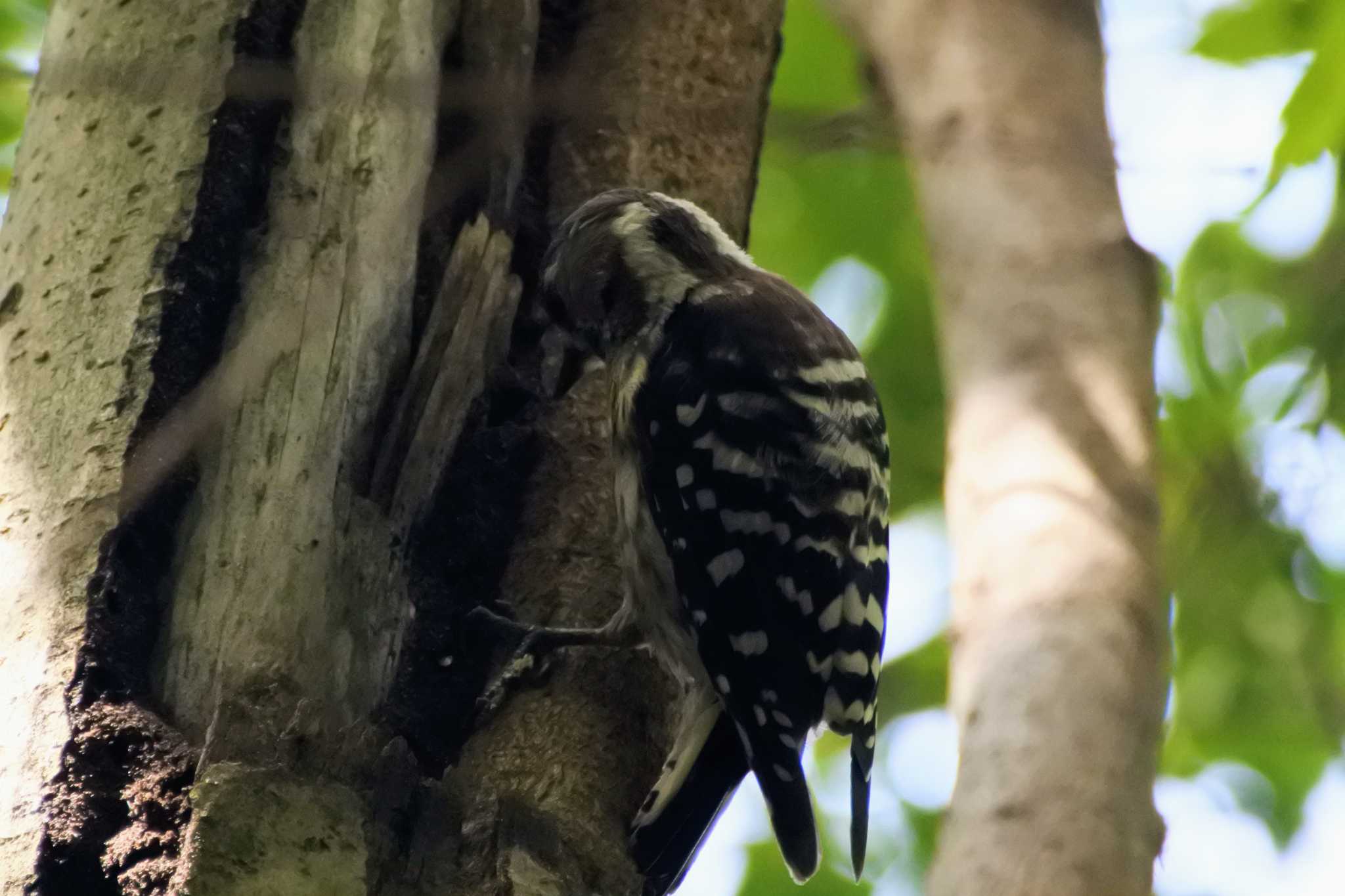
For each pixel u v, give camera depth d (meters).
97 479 6.17
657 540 7.65
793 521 7.59
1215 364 10.27
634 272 8.15
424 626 6.92
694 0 9.12
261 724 5.68
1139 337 4.73
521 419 7.80
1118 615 3.95
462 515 7.31
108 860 5.41
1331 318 9.63
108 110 7.01
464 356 7.05
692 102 8.94
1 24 10.47
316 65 7.15
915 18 5.46
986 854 3.51
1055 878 3.42
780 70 10.78
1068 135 5.11
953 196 5.08
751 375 7.85
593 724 6.91
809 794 7.14
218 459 6.36
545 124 8.69
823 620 7.52
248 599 6.09
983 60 5.26
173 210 6.71
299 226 6.85
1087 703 3.74
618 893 6.22
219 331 6.61
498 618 7.02
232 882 5.28
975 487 4.46
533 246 8.33
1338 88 8.95
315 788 5.56
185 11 7.14
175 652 6.00
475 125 7.73
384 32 7.30
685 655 7.59
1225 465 9.59
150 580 6.14
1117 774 3.61
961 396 4.71
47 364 6.52
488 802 5.97
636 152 8.67
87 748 5.63
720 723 7.50
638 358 8.00
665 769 6.98
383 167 7.10
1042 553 4.14
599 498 7.77
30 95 7.84
